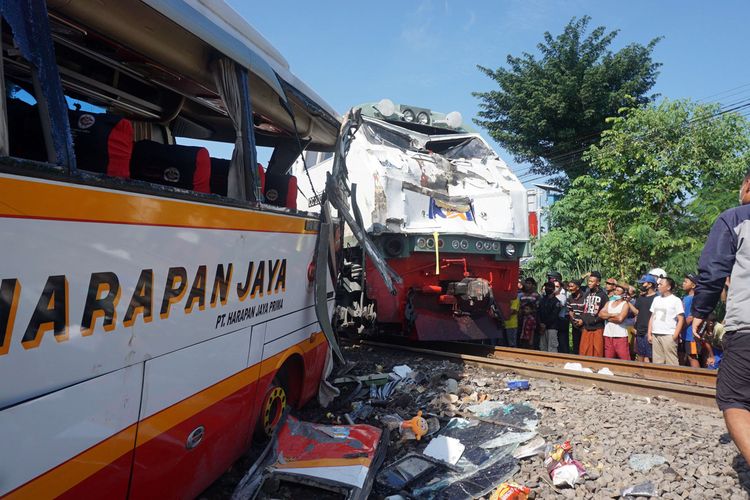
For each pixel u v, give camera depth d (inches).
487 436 169.9
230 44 118.0
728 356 121.3
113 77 145.8
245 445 138.0
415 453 154.9
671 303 290.2
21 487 65.6
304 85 175.2
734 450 154.9
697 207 467.8
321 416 193.6
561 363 291.3
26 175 64.9
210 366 111.0
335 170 196.1
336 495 133.0
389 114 340.2
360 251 301.0
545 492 134.6
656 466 146.3
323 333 188.2
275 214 142.2
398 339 361.1
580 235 564.4
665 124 494.3
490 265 329.1
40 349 67.7
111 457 82.2
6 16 67.6
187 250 100.1
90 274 75.7
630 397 222.5
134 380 86.7
